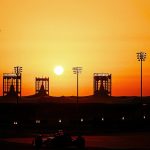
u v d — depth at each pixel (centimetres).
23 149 13750
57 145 14138
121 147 15738
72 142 14162
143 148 15150
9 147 14612
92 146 16012
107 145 16788
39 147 14212
